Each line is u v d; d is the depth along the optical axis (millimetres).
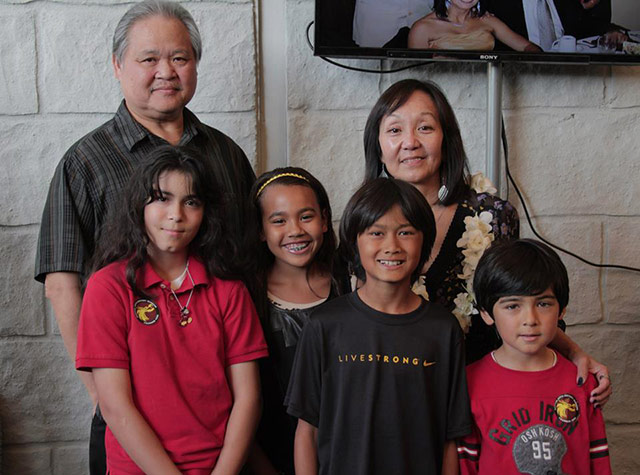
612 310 2148
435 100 1524
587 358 1373
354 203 1332
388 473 1271
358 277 1479
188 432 1313
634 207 2131
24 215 1936
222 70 1966
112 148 1556
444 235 1511
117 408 1287
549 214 2109
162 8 1588
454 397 1313
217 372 1360
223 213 1448
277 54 2006
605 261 2137
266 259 1579
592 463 1312
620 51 1974
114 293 1328
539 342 1296
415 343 1292
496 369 1344
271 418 1549
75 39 1912
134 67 1551
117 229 1383
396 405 1271
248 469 1577
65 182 1518
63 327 1514
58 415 2002
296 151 2027
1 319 1950
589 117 2098
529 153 2090
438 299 1484
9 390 1976
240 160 1773
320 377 1320
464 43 1923
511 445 1286
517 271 1286
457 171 1536
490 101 1993
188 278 1392
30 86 1908
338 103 2027
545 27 1942
